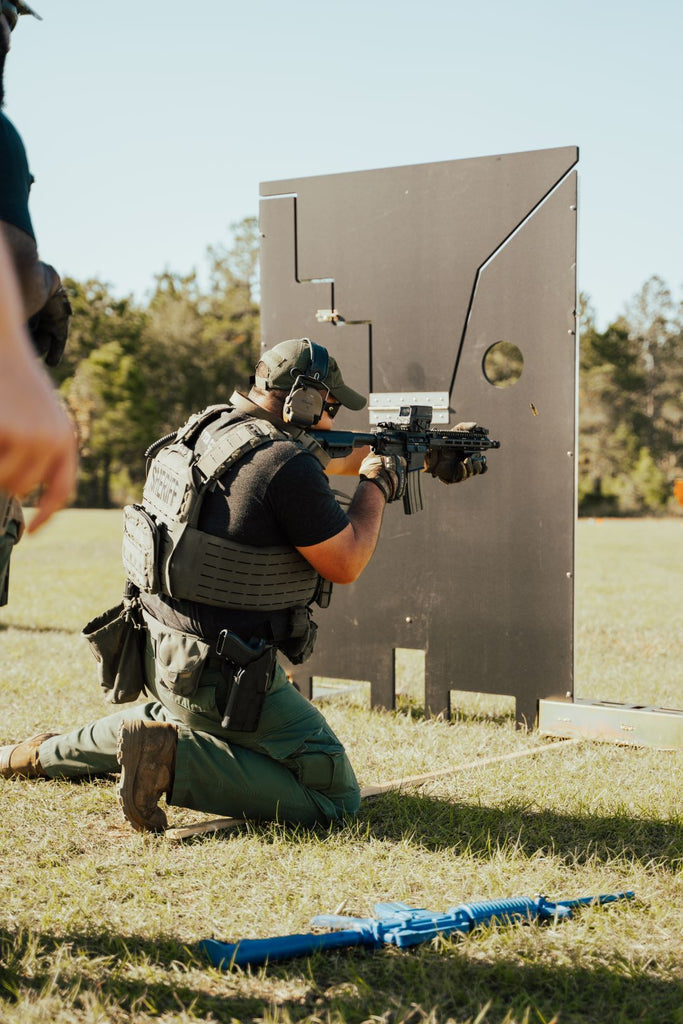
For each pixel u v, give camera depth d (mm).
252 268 59719
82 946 2055
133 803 2766
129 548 2912
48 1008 1741
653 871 2533
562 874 2510
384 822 2975
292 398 2902
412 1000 1840
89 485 56000
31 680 4809
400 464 3207
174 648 2834
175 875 2494
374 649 4711
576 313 4301
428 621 4578
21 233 1438
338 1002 1800
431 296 4617
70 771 3213
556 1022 1741
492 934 2086
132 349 60375
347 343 4816
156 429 56656
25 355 418
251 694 2785
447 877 2494
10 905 2256
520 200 4402
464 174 4523
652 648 6270
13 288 424
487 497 4461
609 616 7711
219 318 60938
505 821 2936
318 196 4871
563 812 3043
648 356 58219
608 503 55031
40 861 2564
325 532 2805
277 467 2773
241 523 2756
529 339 4398
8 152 1417
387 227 4711
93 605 7957
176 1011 1797
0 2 1388
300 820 2914
